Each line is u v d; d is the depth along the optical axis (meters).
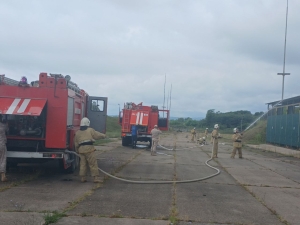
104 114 16.30
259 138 40.91
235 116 83.19
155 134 21.30
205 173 13.93
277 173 14.84
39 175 11.90
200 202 8.81
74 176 11.91
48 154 10.68
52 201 8.31
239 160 19.92
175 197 9.27
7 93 10.53
